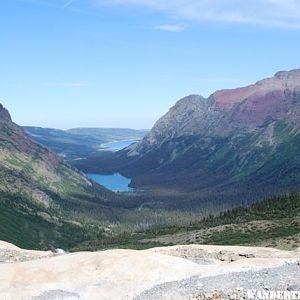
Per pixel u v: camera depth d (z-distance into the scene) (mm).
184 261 55781
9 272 52812
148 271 52594
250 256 70750
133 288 49469
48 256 72188
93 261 55594
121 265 53812
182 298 45906
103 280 51219
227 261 67062
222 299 44750
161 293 47531
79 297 48281
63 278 51750
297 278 48031
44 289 49562
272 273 50531
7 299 47594
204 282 49031
